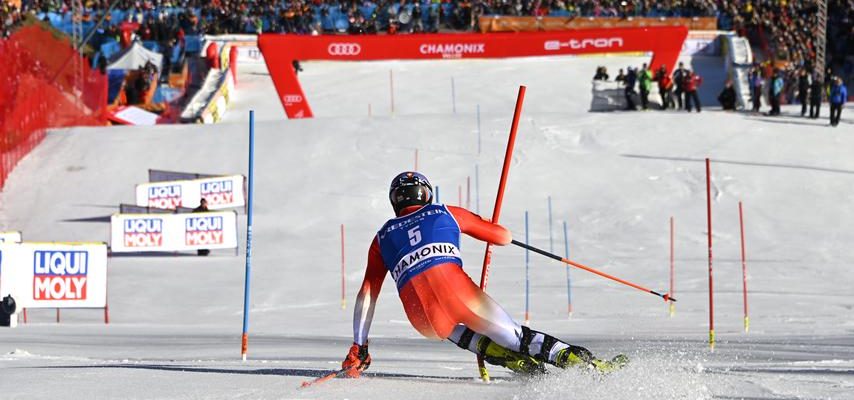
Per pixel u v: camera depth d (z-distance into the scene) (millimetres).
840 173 86125
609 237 75438
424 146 96625
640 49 108375
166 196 83938
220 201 84625
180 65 129750
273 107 122750
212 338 34812
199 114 114312
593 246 73188
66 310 55094
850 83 122125
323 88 127188
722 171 87250
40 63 103000
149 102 124188
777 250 70188
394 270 15062
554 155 93188
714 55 133750
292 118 109750
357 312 15672
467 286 14688
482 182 88312
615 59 133250
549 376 14227
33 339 33750
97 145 100750
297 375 16984
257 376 16688
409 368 19000
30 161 97625
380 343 31312
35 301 48375
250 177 23375
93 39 134625
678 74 106062
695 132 96688
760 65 115500
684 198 82750
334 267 68312
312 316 50062
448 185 88062
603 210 81250
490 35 106812
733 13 135625
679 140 95000
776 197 81875
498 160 92812
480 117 103188
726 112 103562
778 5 134875
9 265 48031
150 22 133875
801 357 22422
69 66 109250
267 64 108688
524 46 107562
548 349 14477
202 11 140375
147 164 96625
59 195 91062
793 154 90562
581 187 86438
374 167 93062
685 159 90562
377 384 14859
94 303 49125
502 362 14773
